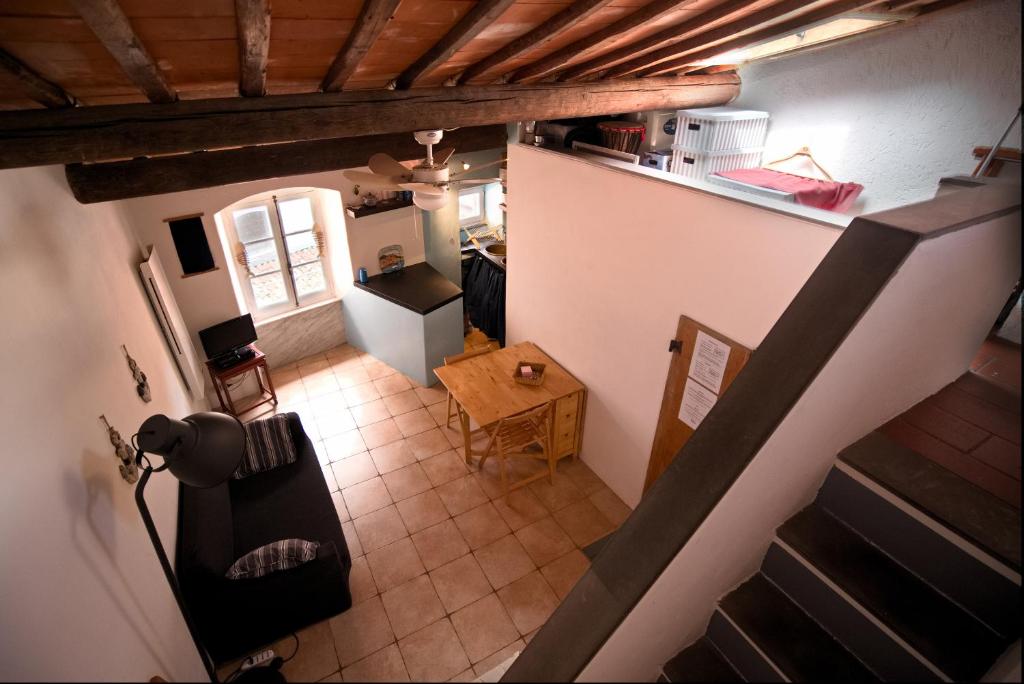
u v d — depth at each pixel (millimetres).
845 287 1030
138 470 2465
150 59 1564
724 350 2881
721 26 2521
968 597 1181
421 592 3551
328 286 6023
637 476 3988
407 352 5551
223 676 3061
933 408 1592
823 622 1316
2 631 1132
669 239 3033
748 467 1035
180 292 4699
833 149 3344
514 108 2900
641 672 1210
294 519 3623
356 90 2475
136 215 4266
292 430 4164
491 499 4273
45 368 1795
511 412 3928
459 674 3107
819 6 2439
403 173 3475
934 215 1104
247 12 1409
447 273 6320
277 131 2270
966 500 1241
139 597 2004
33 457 1522
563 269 4039
